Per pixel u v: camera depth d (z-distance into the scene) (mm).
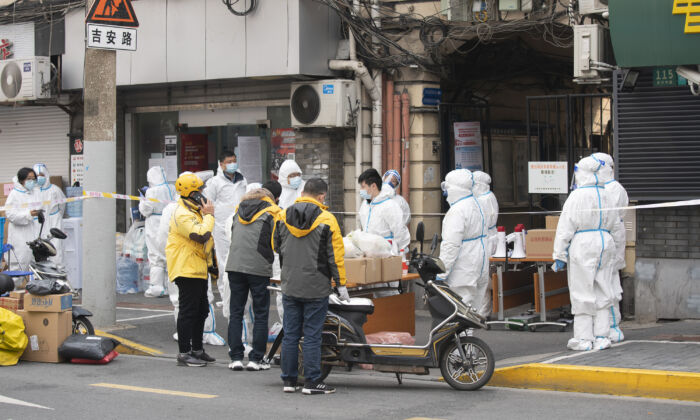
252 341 12078
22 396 9398
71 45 18688
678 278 13672
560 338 12945
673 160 13367
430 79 16672
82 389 9805
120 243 18938
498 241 14016
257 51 16344
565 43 16203
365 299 10219
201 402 9078
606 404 8906
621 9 11492
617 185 12219
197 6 17031
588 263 11305
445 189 11445
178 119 19234
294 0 15906
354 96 16500
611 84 14180
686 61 11289
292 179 13461
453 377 9789
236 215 11000
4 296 12188
